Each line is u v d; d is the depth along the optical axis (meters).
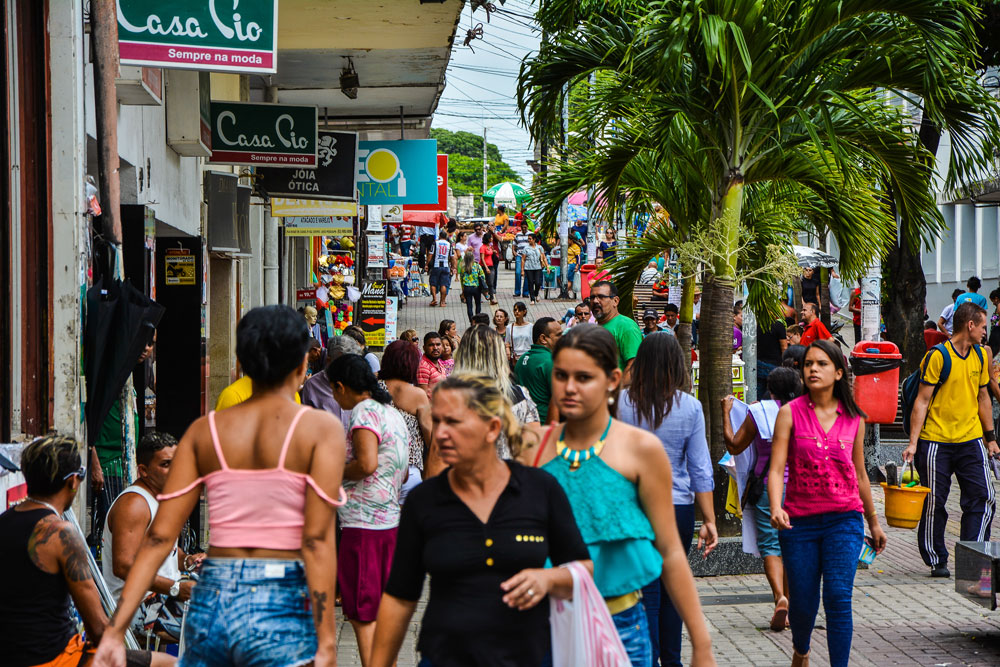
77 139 9.95
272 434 5.74
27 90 9.65
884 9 14.07
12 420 9.36
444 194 37.47
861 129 15.38
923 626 11.46
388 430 9.70
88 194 11.41
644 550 5.96
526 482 5.47
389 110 28.88
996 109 15.03
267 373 5.77
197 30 11.26
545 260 55.69
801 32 14.12
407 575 5.50
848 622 8.84
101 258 10.67
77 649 6.58
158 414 17.03
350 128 30.84
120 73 12.12
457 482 5.45
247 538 5.68
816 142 13.92
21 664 6.38
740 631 11.33
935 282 50.22
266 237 31.23
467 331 11.00
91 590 6.51
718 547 14.09
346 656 10.56
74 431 9.85
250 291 28.48
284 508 5.71
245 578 5.63
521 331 27.72
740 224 17.14
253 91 26.80
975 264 45.66
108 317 10.14
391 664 5.65
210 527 5.75
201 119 17.16
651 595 8.78
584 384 5.98
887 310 24.25
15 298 9.42
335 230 32.41
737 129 14.86
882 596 12.82
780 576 11.28
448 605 5.33
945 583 13.45
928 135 21.41
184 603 8.66
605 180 16.59
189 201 19.17
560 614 5.36
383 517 9.72
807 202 17.95
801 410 9.09
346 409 10.16
